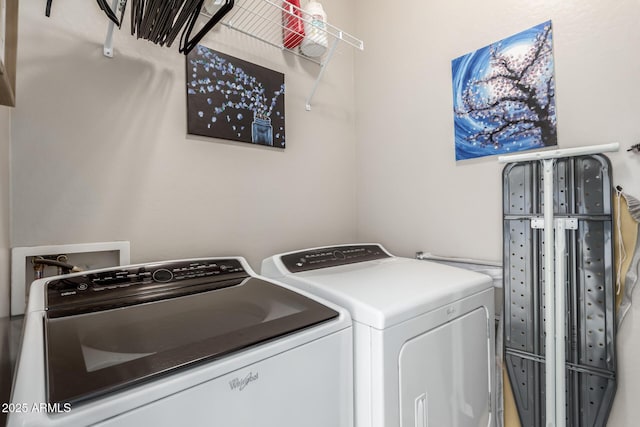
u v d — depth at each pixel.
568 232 1.33
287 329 0.81
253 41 1.65
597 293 1.26
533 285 1.40
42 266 1.04
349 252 1.67
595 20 1.30
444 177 1.77
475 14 1.64
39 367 0.57
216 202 1.50
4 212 0.92
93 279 0.97
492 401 1.40
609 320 1.23
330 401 0.89
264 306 0.94
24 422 0.46
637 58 1.21
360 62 2.20
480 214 1.63
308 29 1.70
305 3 1.88
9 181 0.99
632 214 1.20
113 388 0.54
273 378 0.75
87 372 0.57
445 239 1.76
